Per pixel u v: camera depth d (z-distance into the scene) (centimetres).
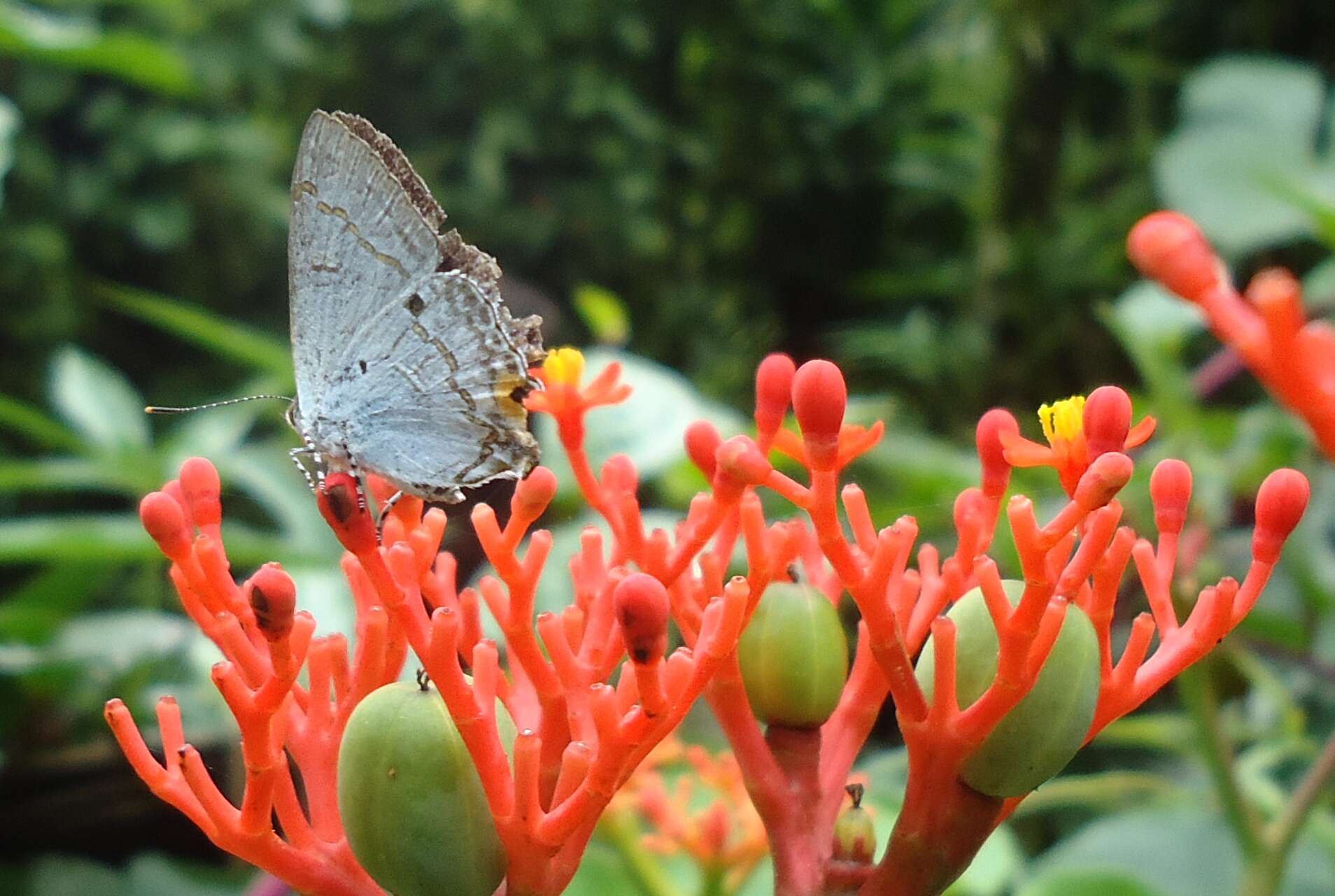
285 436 40
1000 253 68
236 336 36
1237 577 33
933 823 16
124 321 79
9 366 74
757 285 107
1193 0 68
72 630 30
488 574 26
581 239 98
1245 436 36
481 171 95
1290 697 34
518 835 16
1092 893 24
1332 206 31
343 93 95
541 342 19
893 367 73
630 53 102
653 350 100
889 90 103
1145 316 36
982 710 16
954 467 37
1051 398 68
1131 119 71
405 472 19
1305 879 27
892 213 102
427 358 19
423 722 16
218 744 29
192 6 80
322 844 16
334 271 20
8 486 32
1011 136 66
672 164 105
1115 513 16
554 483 16
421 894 16
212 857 33
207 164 78
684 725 32
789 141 104
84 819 31
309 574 27
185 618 35
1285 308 19
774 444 17
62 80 75
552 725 16
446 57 96
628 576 16
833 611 17
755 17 104
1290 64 41
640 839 22
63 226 76
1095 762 41
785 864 17
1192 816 28
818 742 17
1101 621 16
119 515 69
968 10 79
